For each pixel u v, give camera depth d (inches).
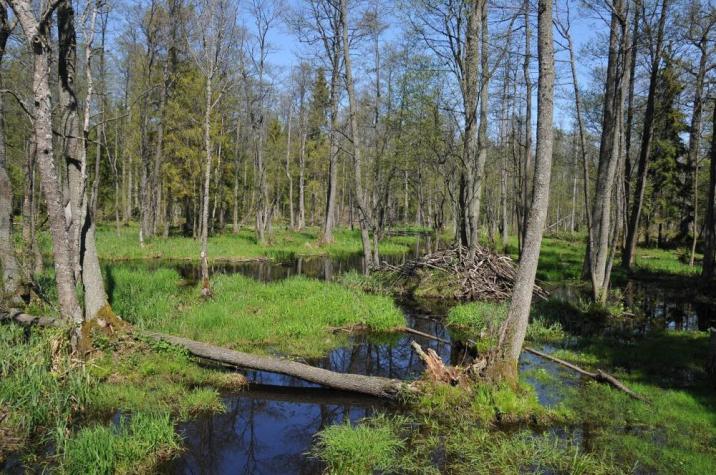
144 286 546.6
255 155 1352.1
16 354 289.3
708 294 645.3
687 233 1282.0
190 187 1162.0
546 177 271.3
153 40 991.0
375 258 775.7
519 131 1021.2
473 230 668.7
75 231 336.8
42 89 272.5
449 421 264.2
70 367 283.1
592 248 546.3
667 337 426.0
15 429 237.9
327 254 1079.0
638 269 843.4
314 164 1636.3
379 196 1039.0
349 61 703.1
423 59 669.9
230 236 1322.6
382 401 301.3
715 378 318.3
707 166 1216.8
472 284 632.4
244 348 386.0
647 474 210.5
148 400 278.8
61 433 224.1
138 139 1187.9
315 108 1300.4
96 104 978.1
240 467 229.5
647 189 1212.5
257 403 304.3
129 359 321.4
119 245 962.7
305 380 319.0
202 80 1014.4
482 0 628.1
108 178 1540.4
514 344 282.7
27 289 422.9
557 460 222.2
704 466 213.3
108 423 253.8
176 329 395.9
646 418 261.6
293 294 543.2
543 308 533.0
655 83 750.5
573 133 1314.0
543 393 298.5
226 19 576.1
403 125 744.3
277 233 1441.9
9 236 416.8
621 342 414.9
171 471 223.1
